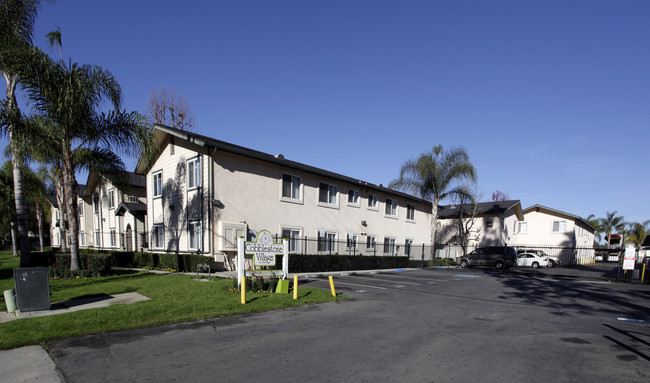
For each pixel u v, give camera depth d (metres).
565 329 7.70
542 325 8.02
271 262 11.78
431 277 18.91
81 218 33.12
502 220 35.22
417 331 7.18
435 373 4.95
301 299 10.11
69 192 13.66
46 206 38.44
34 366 4.84
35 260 19.73
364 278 17.03
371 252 26.61
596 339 6.93
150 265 18.86
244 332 6.74
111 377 4.54
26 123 11.95
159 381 4.46
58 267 14.27
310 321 7.79
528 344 6.46
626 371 5.22
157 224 20.52
